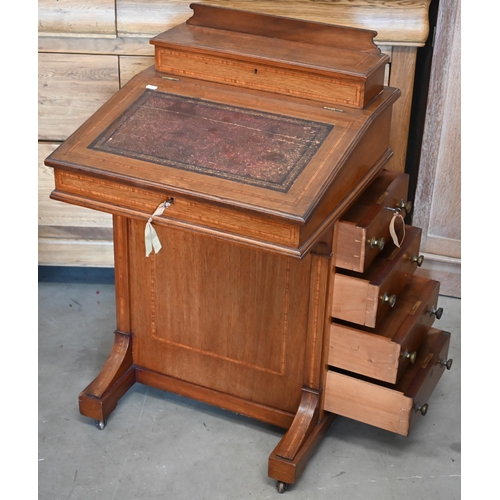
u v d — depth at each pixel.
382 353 2.44
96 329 3.31
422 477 2.61
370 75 2.32
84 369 3.08
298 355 2.58
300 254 2.07
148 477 2.58
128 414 2.86
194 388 2.83
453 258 3.46
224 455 2.68
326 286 2.41
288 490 2.54
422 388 2.58
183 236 2.57
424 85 3.21
